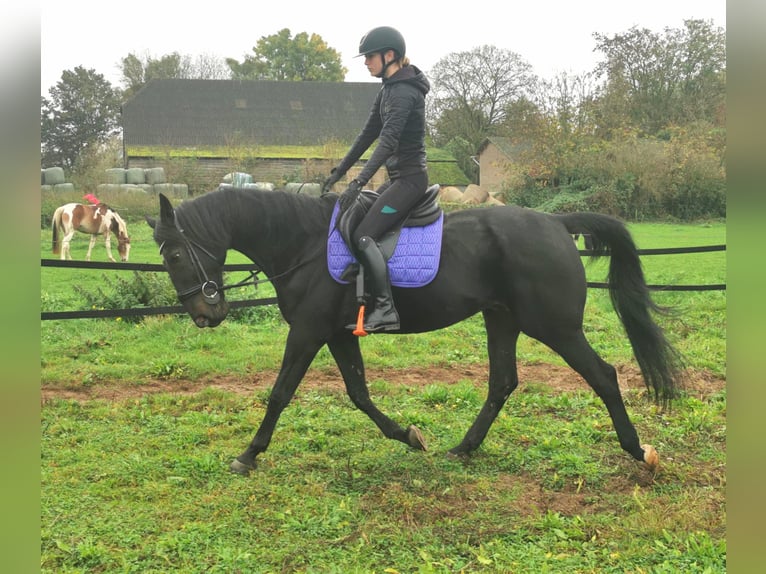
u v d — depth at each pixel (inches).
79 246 665.6
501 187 1173.7
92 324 320.5
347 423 201.0
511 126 1195.3
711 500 146.7
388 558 126.3
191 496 151.8
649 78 1349.7
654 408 208.4
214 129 1501.0
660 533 133.2
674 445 183.5
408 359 278.7
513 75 1681.8
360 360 178.7
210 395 226.7
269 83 1651.1
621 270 171.8
